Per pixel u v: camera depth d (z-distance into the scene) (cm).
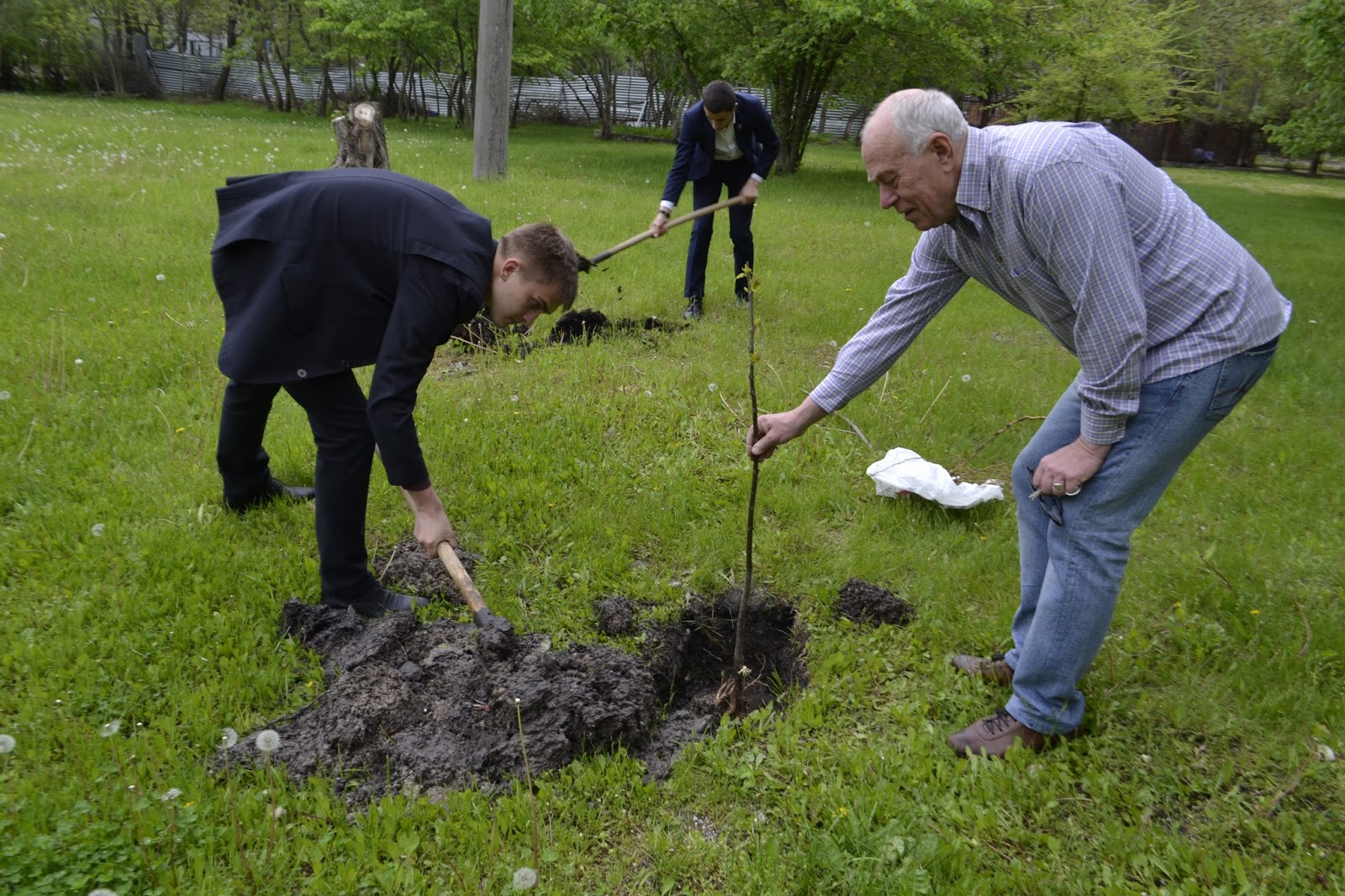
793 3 1658
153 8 3183
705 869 239
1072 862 244
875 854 238
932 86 1952
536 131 3067
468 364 554
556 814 252
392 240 267
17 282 609
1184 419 242
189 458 413
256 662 293
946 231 267
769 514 413
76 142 1346
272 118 2620
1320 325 795
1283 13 3181
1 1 2947
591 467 430
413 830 239
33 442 412
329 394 298
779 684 336
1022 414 532
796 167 1870
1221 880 238
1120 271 229
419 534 289
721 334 627
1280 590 360
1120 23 2281
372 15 2564
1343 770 274
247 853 229
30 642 290
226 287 282
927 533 402
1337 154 2331
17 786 239
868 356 291
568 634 325
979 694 307
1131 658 320
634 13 1791
